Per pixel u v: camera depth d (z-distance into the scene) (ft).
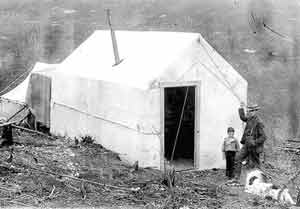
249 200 34.04
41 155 40.42
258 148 39.55
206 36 117.39
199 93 43.93
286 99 80.79
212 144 44.98
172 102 49.70
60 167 37.52
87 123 50.26
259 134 39.34
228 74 45.39
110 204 30.22
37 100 60.34
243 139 39.88
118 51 52.60
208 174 42.93
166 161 41.98
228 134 41.68
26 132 53.11
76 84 52.16
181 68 42.91
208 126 44.68
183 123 49.14
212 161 45.01
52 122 57.72
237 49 108.27
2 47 118.32
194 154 44.24
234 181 39.58
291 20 110.52
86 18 146.10
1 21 140.46
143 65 45.39
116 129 45.32
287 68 95.66
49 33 130.72
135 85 42.47
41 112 59.52
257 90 87.76
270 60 100.89
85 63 55.06
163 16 140.97
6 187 30.71
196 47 43.60
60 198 30.37
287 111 74.90
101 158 42.60
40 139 49.16
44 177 33.71
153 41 49.52
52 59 113.80
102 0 160.97
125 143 43.96
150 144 41.78
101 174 37.22
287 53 101.91
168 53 43.96
